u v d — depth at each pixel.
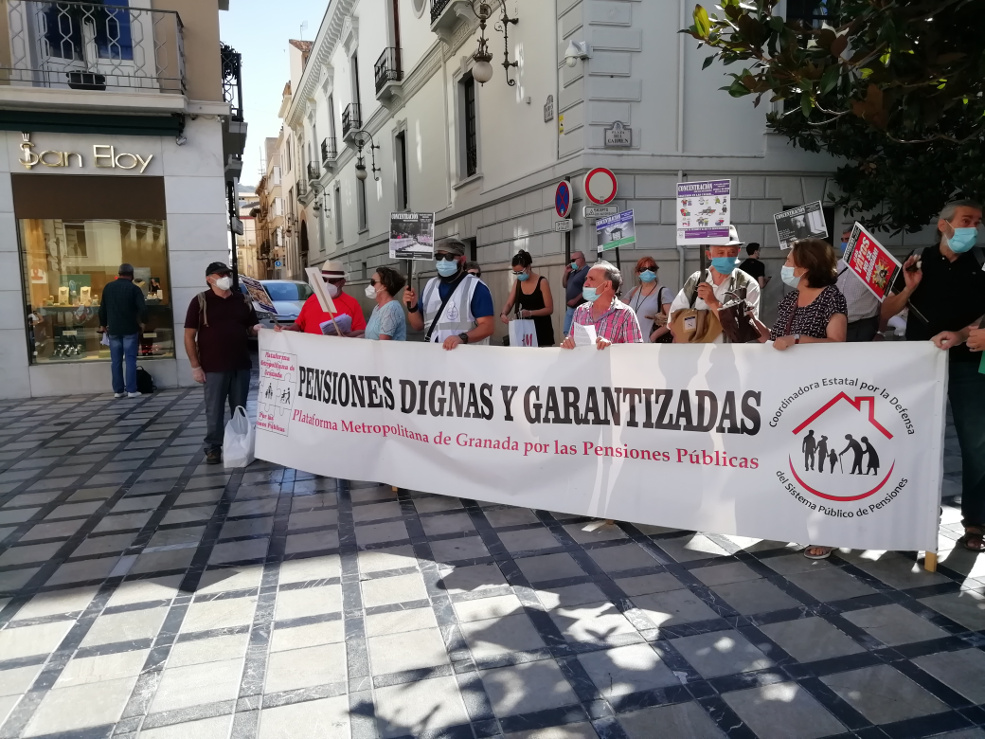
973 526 3.72
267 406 5.70
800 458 3.62
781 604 3.23
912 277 3.76
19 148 9.35
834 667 2.72
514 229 12.77
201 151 10.13
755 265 9.86
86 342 10.02
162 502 4.95
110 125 9.62
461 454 4.61
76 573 3.80
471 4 13.40
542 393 4.29
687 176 10.41
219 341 5.80
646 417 3.99
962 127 6.98
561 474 4.27
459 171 15.66
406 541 4.11
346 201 28.56
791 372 3.62
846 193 11.09
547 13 10.96
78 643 3.06
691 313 4.44
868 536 3.51
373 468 5.01
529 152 11.98
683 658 2.82
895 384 3.42
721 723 2.43
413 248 5.41
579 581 3.52
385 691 2.65
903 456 3.43
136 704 2.61
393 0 20.05
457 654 2.89
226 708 2.57
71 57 9.84
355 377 5.02
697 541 3.99
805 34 3.55
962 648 2.82
